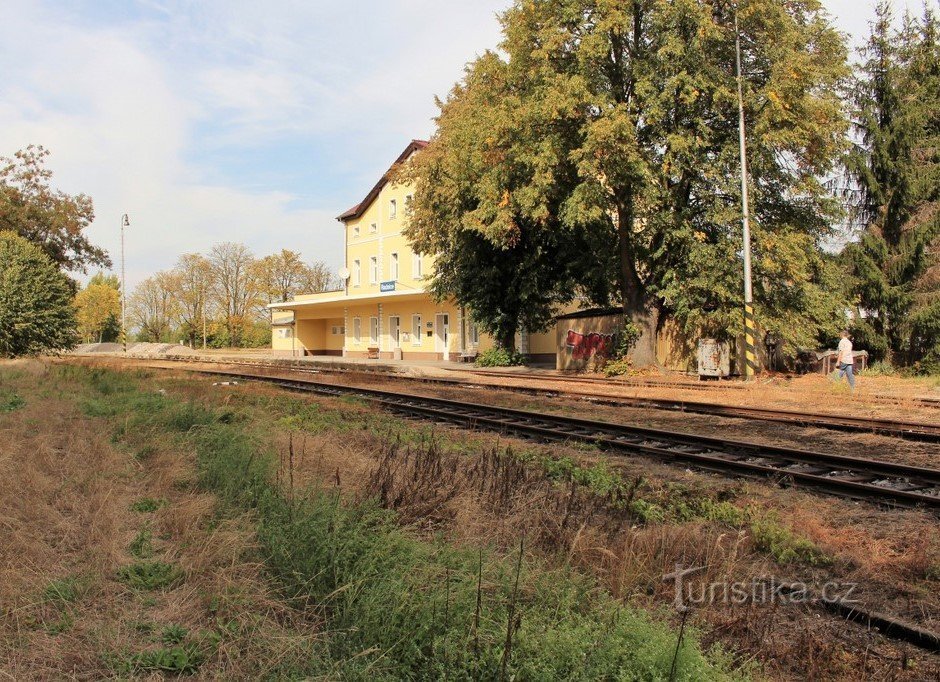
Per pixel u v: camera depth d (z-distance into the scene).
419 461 7.48
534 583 4.48
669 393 18.42
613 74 23.09
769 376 23.92
